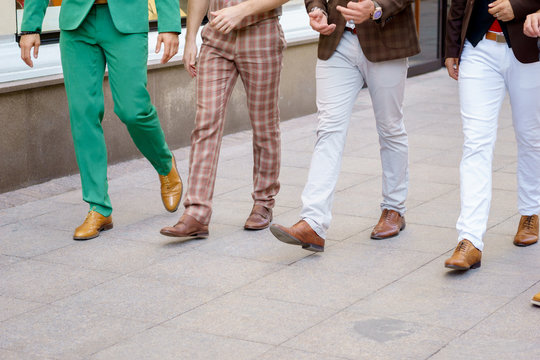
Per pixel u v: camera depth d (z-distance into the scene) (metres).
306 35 9.36
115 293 4.40
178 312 4.14
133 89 5.32
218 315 4.09
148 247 5.14
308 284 4.48
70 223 5.69
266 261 4.86
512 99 4.73
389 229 5.24
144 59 5.35
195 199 5.18
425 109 9.70
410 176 6.77
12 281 4.59
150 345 3.77
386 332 3.87
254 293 4.38
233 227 5.51
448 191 6.34
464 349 3.68
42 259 4.95
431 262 4.81
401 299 4.27
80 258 4.96
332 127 4.82
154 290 4.43
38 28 5.52
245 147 8.02
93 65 5.35
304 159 7.46
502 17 4.39
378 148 7.79
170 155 5.79
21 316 4.12
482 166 4.59
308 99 9.57
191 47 5.35
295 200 6.19
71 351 3.72
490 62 4.56
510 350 3.67
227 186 6.56
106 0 5.22
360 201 6.07
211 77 5.18
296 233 4.76
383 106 5.00
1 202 6.22
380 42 4.77
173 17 5.34
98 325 4.00
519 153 5.02
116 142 7.42
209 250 5.07
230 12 4.96
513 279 4.52
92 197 5.39
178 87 7.99
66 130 6.97
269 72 5.23
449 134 8.38
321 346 3.73
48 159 6.84
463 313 4.07
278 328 3.93
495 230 5.38
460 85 4.66
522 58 4.49
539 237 5.21
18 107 6.54
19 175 6.61
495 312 4.08
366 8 4.51
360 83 4.90
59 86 6.86
